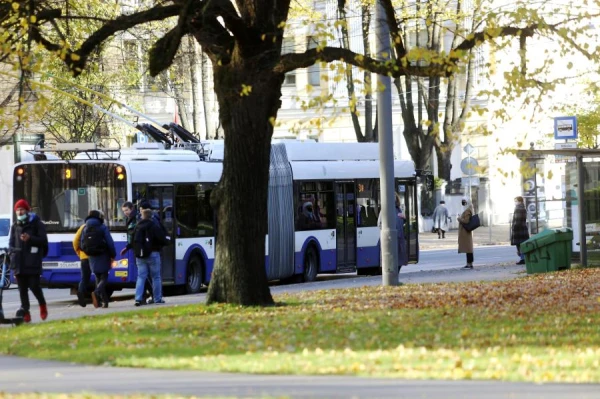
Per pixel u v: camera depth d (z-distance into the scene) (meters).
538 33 40.78
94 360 31.48
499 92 40.75
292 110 139.38
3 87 66.19
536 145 121.12
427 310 41.56
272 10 43.72
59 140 97.25
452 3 99.12
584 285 51.78
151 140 73.06
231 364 29.14
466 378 25.92
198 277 64.31
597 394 23.11
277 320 39.19
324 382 25.67
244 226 44.66
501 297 46.44
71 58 42.72
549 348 31.14
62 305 57.66
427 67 40.06
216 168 66.19
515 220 76.12
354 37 113.38
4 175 102.19
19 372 29.86
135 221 54.84
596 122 112.94
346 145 73.69
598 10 40.38
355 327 36.91
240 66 43.97
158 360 30.52
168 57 42.59
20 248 44.25
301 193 69.06
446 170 128.00
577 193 64.81
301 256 68.94
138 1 91.56
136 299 54.09
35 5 43.47
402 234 68.12
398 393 23.58
